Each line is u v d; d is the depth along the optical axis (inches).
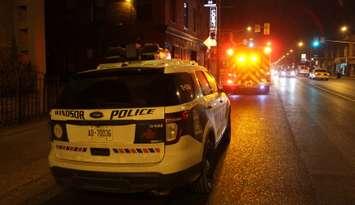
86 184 199.5
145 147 189.2
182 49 1200.8
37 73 560.7
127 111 190.7
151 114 188.5
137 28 1000.2
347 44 2992.1
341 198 218.1
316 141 369.7
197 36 1379.2
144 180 188.4
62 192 236.5
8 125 469.1
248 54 979.9
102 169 192.5
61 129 204.5
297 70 3850.9
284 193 226.7
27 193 235.3
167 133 188.5
